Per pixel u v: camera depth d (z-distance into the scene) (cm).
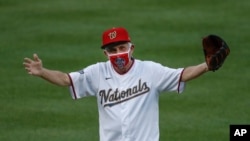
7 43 5919
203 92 4672
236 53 5550
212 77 4972
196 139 3875
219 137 3897
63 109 4391
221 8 6925
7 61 5434
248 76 4997
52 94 4675
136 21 6531
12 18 6719
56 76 2498
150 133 2492
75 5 7138
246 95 4606
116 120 2488
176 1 7206
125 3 7188
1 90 4753
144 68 2509
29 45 5850
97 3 7206
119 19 6600
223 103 4462
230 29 6244
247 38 5962
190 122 4150
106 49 2484
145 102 2491
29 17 6738
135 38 6000
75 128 4069
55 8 7044
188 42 5850
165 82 2494
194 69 2461
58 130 4034
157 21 6506
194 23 6431
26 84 4875
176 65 5269
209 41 2377
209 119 4194
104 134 2530
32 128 4078
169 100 4534
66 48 5731
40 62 2456
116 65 2486
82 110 4369
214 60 2356
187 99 4547
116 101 2500
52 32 6206
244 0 7206
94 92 2555
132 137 2480
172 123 4138
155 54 5550
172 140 3869
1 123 4159
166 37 6022
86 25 6412
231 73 5069
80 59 5416
